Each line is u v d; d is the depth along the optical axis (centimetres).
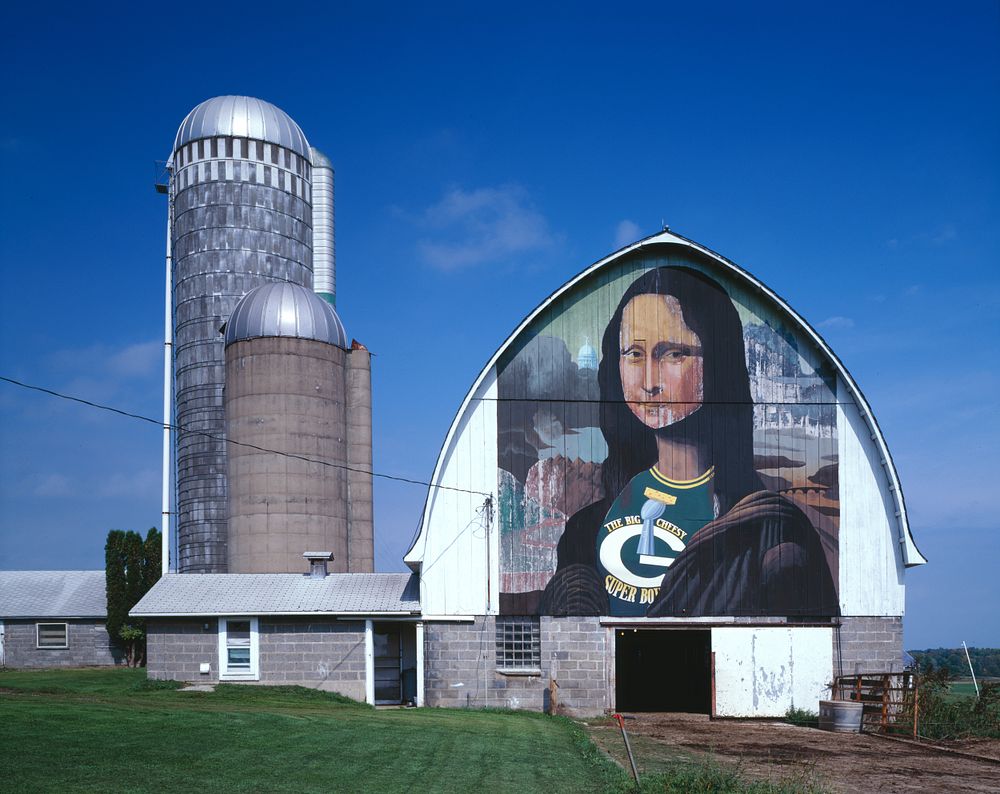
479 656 3033
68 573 5153
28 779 1330
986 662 6275
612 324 3209
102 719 1877
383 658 3198
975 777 1952
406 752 1808
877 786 1820
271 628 3086
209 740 1741
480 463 3112
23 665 4619
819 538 3131
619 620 3062
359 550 4916
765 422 3184
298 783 1449
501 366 3167
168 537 5344
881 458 3173
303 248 5819
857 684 2836
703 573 3100
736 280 3244
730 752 2233
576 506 3112
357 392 5022
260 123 5706
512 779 1617
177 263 5638
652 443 3156
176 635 3103
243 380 4725
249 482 4641
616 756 2066
